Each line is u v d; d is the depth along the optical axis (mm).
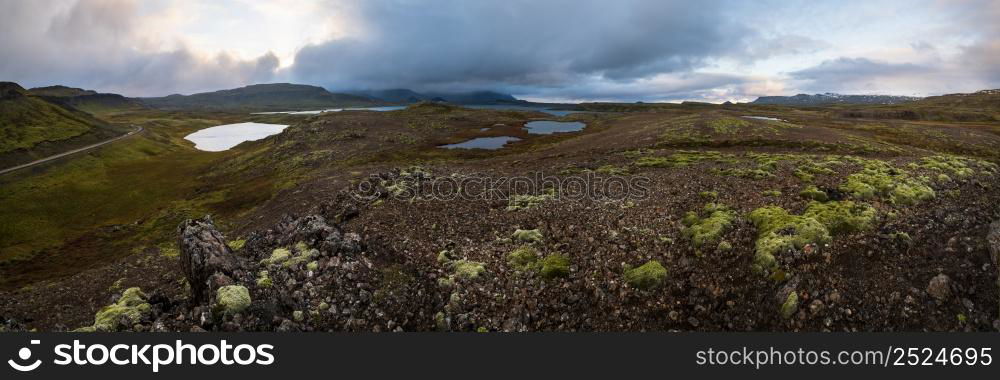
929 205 22781
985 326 14195
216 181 82062
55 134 129500
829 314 15203
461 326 16688
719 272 17906
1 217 59531
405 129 126000
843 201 22719
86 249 46281
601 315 16859
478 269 19562
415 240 23578
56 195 72875
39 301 27875
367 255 22000
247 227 42156
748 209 23328
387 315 17531
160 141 153750
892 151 52906
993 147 65000
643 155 52719
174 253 39500
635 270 18516
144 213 61094
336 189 49250
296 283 18953
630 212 25188
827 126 92562
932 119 153250
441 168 51875
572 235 22906
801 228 19016
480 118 166250
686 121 91188
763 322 15617
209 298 17328
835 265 16922
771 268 17234
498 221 26219
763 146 60719
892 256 17219
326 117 144875
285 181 65688
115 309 18000
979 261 16297
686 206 25281
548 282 18703
